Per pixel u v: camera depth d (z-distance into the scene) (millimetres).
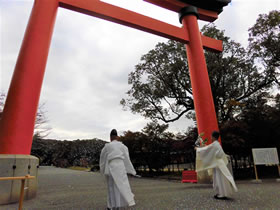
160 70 13484
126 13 8266
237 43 12023
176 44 13031
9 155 4355
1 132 4648
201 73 8398
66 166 28609
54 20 6574
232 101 10102
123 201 3041
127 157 3432
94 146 29203
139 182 8508
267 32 10938
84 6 7414
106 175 3234
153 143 12891
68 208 3428
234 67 11953
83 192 5457
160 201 3801
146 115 14148
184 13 9492
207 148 4180
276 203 3367
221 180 3867
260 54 11359
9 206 3740
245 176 9438
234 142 8289
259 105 10047
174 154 13078
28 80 5230
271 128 8992
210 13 10375
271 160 7230
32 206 3705
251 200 3664
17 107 4898
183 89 13500
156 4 9445
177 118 14320
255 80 11602
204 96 8070
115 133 3641
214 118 7824
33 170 4727
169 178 10320
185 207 3227
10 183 4113
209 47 9688
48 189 6258
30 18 6082
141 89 13695
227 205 3289
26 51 5523
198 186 6270
